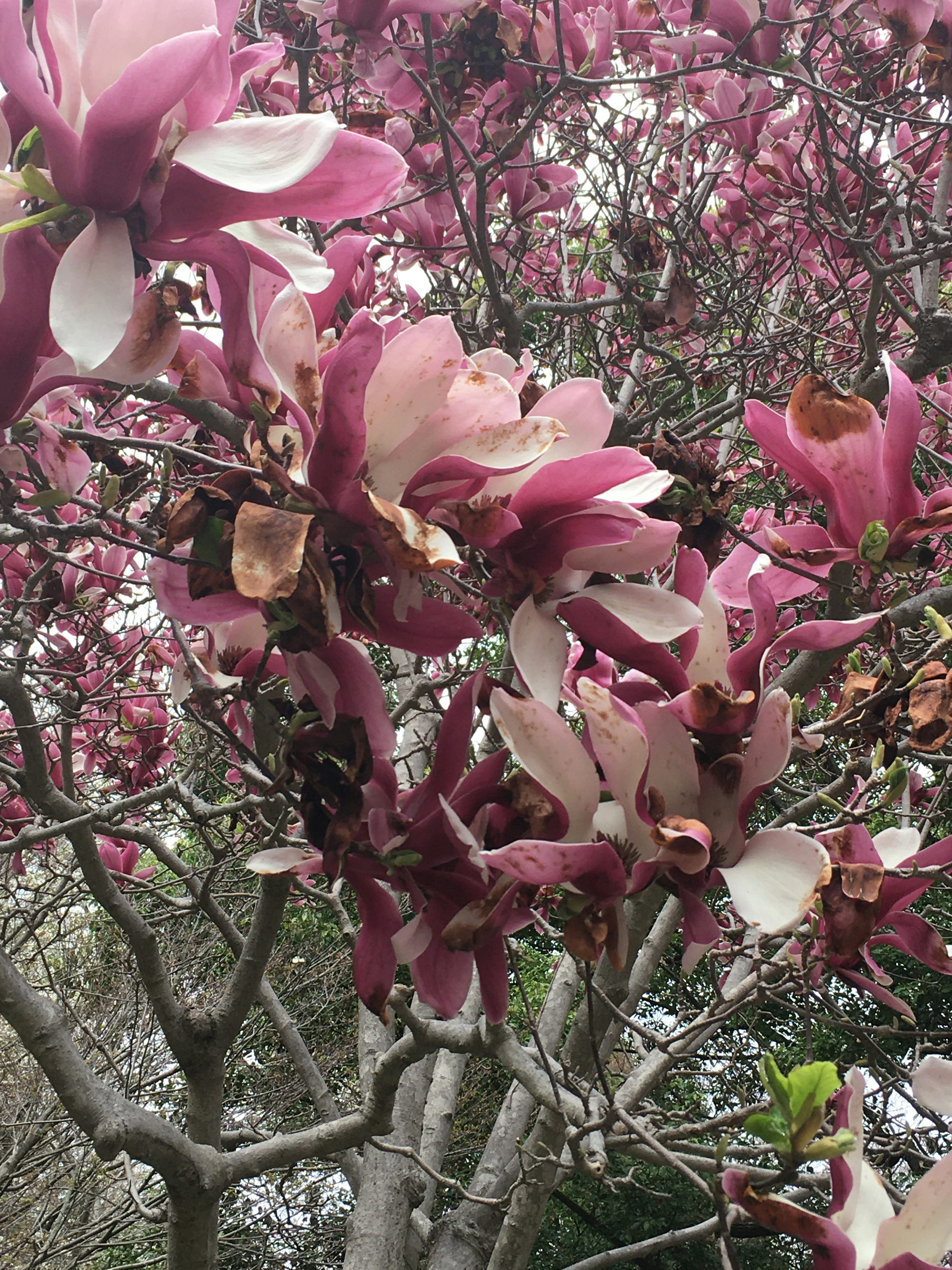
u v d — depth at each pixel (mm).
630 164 4473
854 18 4137
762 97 3857
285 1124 9312
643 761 1059
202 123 868
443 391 958
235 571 845
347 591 919
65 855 6453
